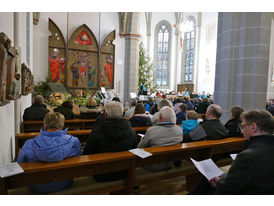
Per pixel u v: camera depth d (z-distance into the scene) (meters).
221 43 5.96
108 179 2.31
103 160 2.03
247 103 5.47
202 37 20.44
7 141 3.28
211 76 19.23
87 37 13.09
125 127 2.38
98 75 13.43
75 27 12.99
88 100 5.15
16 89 3.07
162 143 2.61
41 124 4.63
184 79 22.89
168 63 23.84
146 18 23.09
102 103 11.75
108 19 13.85
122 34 14.16
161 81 24.02
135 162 2.29
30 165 1.82
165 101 4.21
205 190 2.15
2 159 2.90
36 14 11.66
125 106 14.24
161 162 2.51
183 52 22.80
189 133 3.14
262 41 5.26
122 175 2.39
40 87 11.40
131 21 13.97
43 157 1.86
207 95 17.38
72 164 1.89
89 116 5.07
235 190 1.50
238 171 1.50
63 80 12.62
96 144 2.34
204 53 20.12
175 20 23.30
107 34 13.77
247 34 5.36
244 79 5.45
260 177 1.42
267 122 1.57
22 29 5.17
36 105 4.74
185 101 7.82
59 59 12.43
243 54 5.43
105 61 13.70
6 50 2.29
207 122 3.09
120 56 14.30
